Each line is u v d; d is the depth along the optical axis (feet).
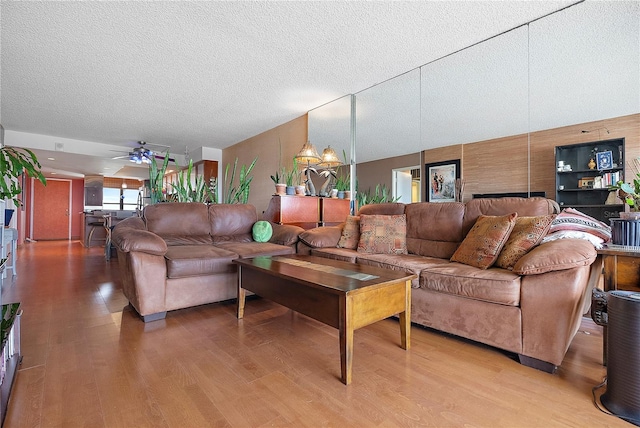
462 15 7.40
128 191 33.94
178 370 4.97
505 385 4.61
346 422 3.75
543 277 5.09
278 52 9.25
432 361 5.38
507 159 9.99
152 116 15.44
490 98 10.35
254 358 5.41
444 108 11.27
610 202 8.29
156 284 7.27
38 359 5.27
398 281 5.39
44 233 31.07
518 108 9.84
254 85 11.79
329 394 4.34
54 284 10.80
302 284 5.49
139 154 20.56
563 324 4.85
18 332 5.04
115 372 4.87
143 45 8.87
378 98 12.58
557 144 9.16
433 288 6.44
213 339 6.22
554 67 9.22
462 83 10.83
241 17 7.58
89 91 12.20
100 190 32.04
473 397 4.30
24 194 27.30
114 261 15.98
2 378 4.12
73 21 7.75
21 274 12.50
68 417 3.77
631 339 3.84
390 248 8.95
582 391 4.45
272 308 8.32
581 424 3.73
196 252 8.12
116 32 8.23
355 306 4.80
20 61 9.76
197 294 7.91
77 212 32.94
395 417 3.85
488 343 5.65
